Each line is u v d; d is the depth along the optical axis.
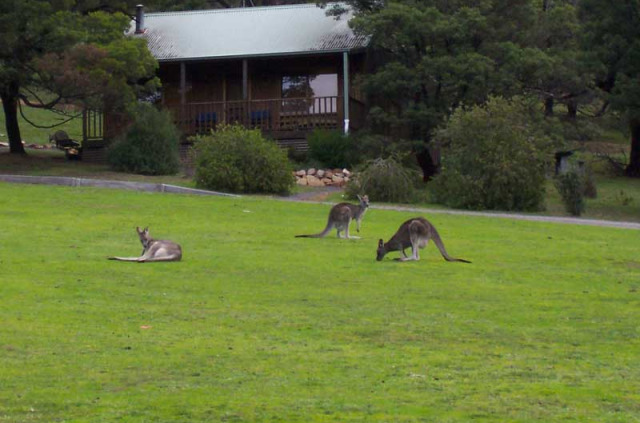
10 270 18.00
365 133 43.59
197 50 46.50
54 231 23.72
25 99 41.34
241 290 16.69
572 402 10.28
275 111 46.06
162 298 15.77
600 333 13.92
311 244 22.77
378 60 47.12
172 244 19.80
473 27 41.75
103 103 39.53
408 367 11.67
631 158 47.97
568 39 47.16
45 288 16.30
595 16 43.47
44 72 37.88
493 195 35.12
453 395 10.48
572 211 35.69
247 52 45.69
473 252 22.47
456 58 41.06
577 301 16.45
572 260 21.55
